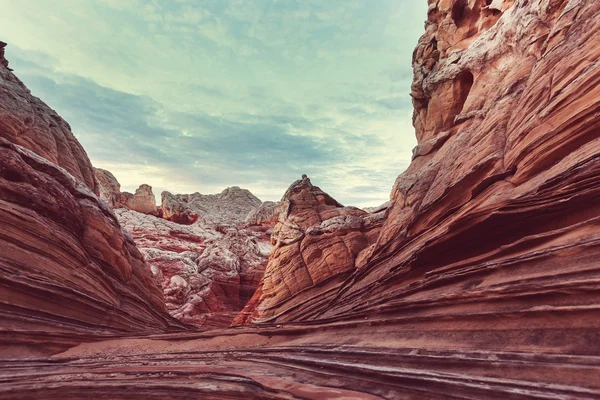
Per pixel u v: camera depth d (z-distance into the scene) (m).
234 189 88.12
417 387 5.49
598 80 7.88
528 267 6.71
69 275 12.93
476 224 8.92
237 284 39.25
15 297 10.29
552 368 4.55
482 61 16.72
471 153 12.84
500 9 17.22
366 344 8.17
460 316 6.95
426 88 20.59
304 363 7.93
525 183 9.22
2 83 17.44
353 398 5.55
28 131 16.64
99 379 7.17
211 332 12.91
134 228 48.28
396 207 18.22
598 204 6.75
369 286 14.33
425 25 23.14
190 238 50.97
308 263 23.31
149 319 18.09
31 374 7.79
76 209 15.59
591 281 5.07
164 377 7.26
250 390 6.24
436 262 10.45
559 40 10.45
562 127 8.53
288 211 27.41
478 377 5.02
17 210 11.95
